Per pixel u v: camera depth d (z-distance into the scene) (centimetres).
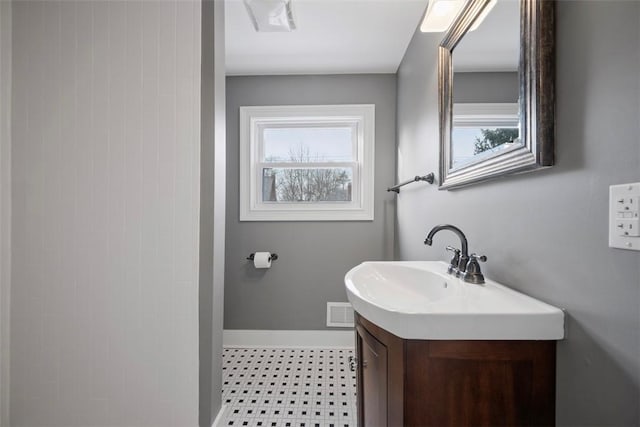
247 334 242
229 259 244
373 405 86
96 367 136
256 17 162
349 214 242
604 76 59
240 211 243
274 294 243
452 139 132
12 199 137
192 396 135
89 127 135
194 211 135
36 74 136
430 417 71
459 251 110
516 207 89
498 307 73
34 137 136
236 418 153
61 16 135
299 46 206
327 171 251
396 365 74
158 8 134
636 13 52
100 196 136
